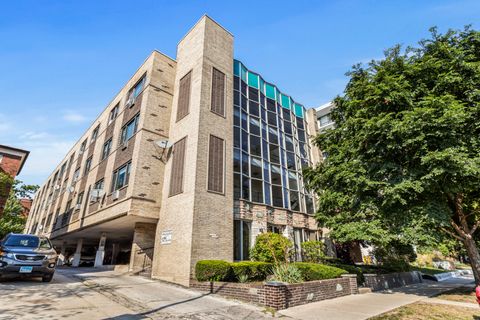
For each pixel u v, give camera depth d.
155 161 15.28
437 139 9.34
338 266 13.89
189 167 13.51
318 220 14.94
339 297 9.88
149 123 15.79
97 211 17.36
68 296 8.20
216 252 12.44
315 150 24.53
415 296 10.68
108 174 18.08
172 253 12.49
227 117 15.95
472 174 8.73
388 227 10.87
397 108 10.92
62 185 29.91
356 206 11.71
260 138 19.12
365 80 12.02
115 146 18.53
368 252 22.09
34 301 7.25
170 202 13.89
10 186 19.53
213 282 9.84
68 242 29.14
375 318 6.89
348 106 12.75
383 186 10.31
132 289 9.89
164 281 12.09
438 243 10.23
